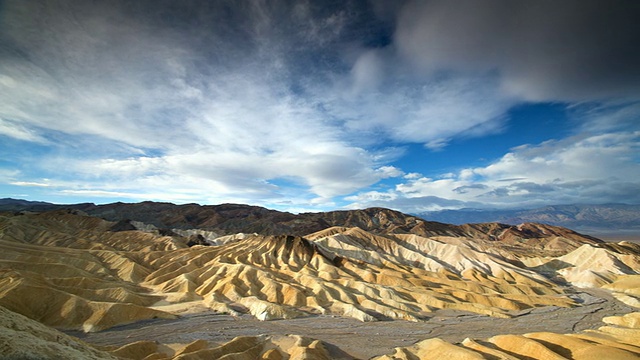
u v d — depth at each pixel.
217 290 117.88
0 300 76.38
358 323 94.62
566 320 99.75
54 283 100.75
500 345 68.31
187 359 54.97
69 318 79.56
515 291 134.25
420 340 80.12
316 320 96.56
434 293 124.94
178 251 173.88
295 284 127.31
